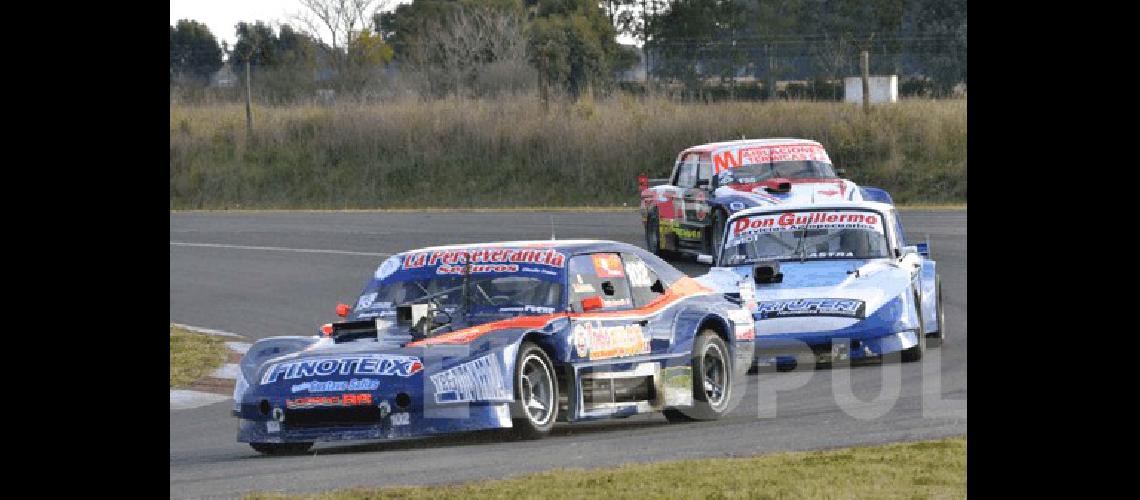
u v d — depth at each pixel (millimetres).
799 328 44062
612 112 158125
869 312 44344
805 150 73750
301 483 28156
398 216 115375
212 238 102000
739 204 69188
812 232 49062
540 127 156375
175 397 45094
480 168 155750
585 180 151500
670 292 36719
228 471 30594
